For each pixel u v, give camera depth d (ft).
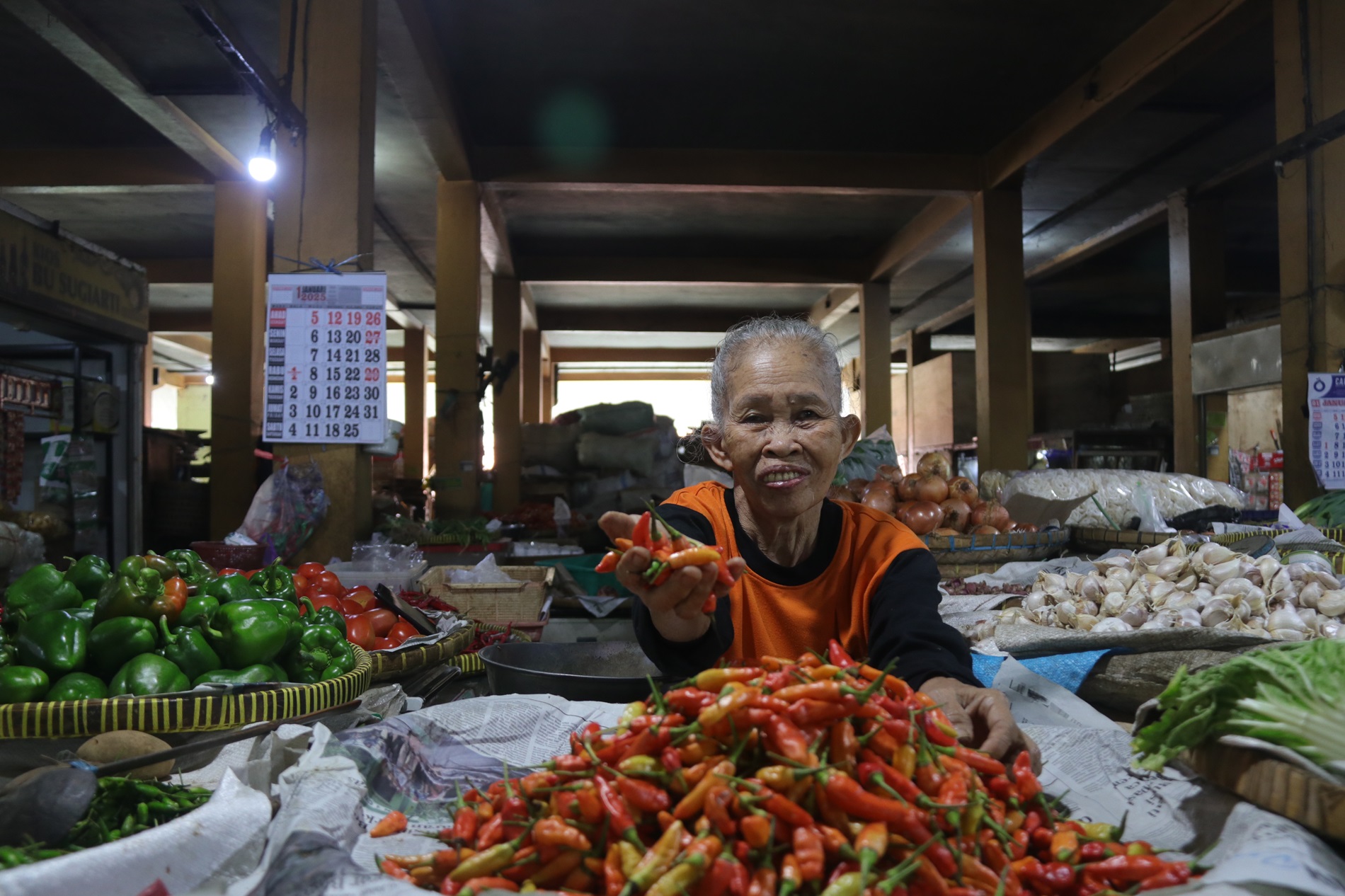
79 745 5.71
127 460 24.16
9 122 30.66
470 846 3.97
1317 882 3.22
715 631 5.60
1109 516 14.65
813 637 6.19
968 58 27.30
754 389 5.68
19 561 16.80
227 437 32.07
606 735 4.45
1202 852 4.09
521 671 6.72
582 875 3.57
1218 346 33.60
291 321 15.90
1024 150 32.19
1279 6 20.88
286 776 4.46
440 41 26.11
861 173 34.76
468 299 32.96
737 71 28.14
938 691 4.79
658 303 58.90
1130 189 36.45
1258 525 13.37
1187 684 4.68
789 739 3.59
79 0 22.62
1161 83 25.72
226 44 14.35
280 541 15.48
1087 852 3.75
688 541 4.87
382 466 46.88
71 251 20.97
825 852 3.38
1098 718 6.16
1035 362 52.75
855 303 53.06
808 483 5.69
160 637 6.71
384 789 4.83
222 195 32.91
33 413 21.24
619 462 36.37
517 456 44.88
